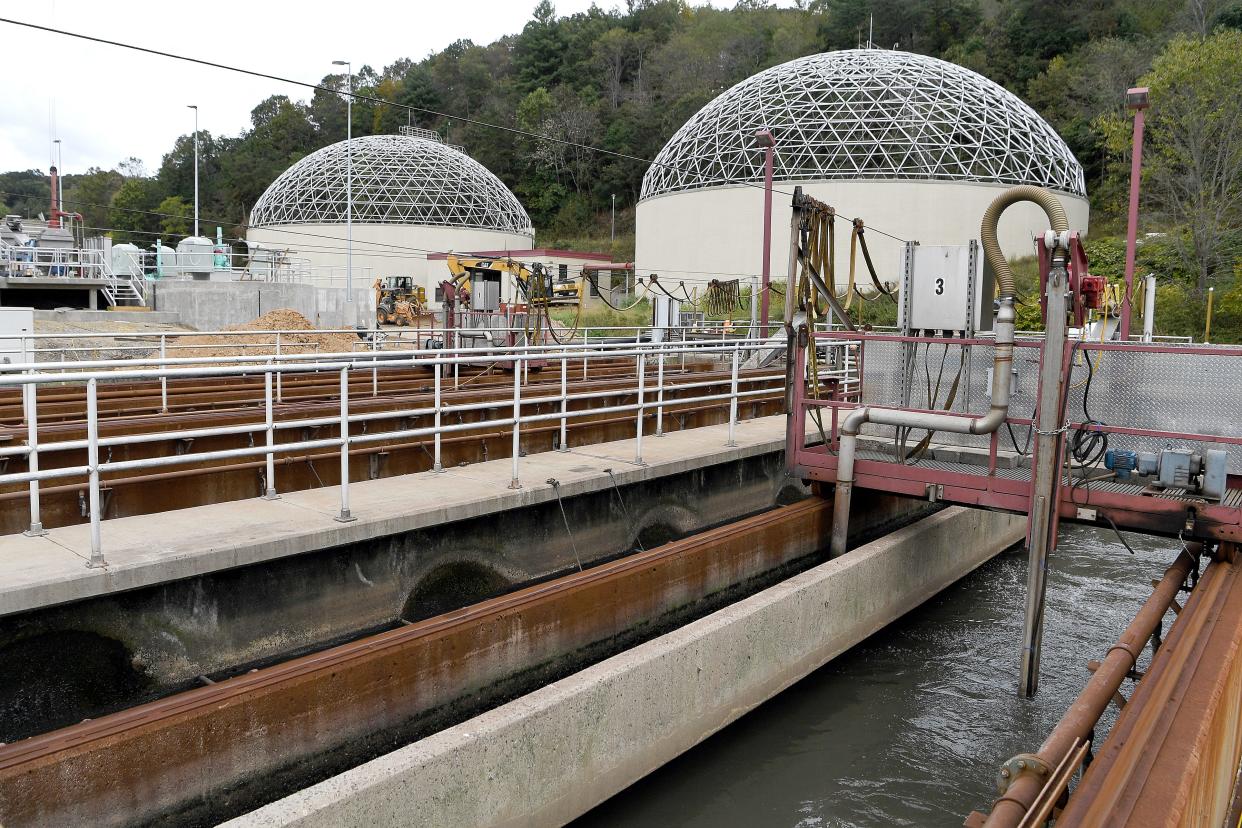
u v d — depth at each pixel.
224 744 5.55
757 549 10.31
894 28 87.19
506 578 8.91
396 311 46.09
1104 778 3.88
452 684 6.92
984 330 11.22
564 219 96.00
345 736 6.21
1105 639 10.82
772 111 55.28
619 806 7.03
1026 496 9.34
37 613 5.72
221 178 118.31
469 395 12.83
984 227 9.10
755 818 6.96
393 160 76.62
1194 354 8.96
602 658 8.24
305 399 13.41
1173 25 68.44
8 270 31.95
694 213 53.06
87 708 5.99
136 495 8.19
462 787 5.62
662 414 13.45
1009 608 11.88
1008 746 8.16
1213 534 8.30
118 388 13.53
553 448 11.84
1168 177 45.19
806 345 11.19
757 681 8.46
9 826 4.64
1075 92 68.62
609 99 104.12
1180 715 4.38
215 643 6.64
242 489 8.95
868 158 49.56
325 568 7.30
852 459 10.66
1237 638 5.71
